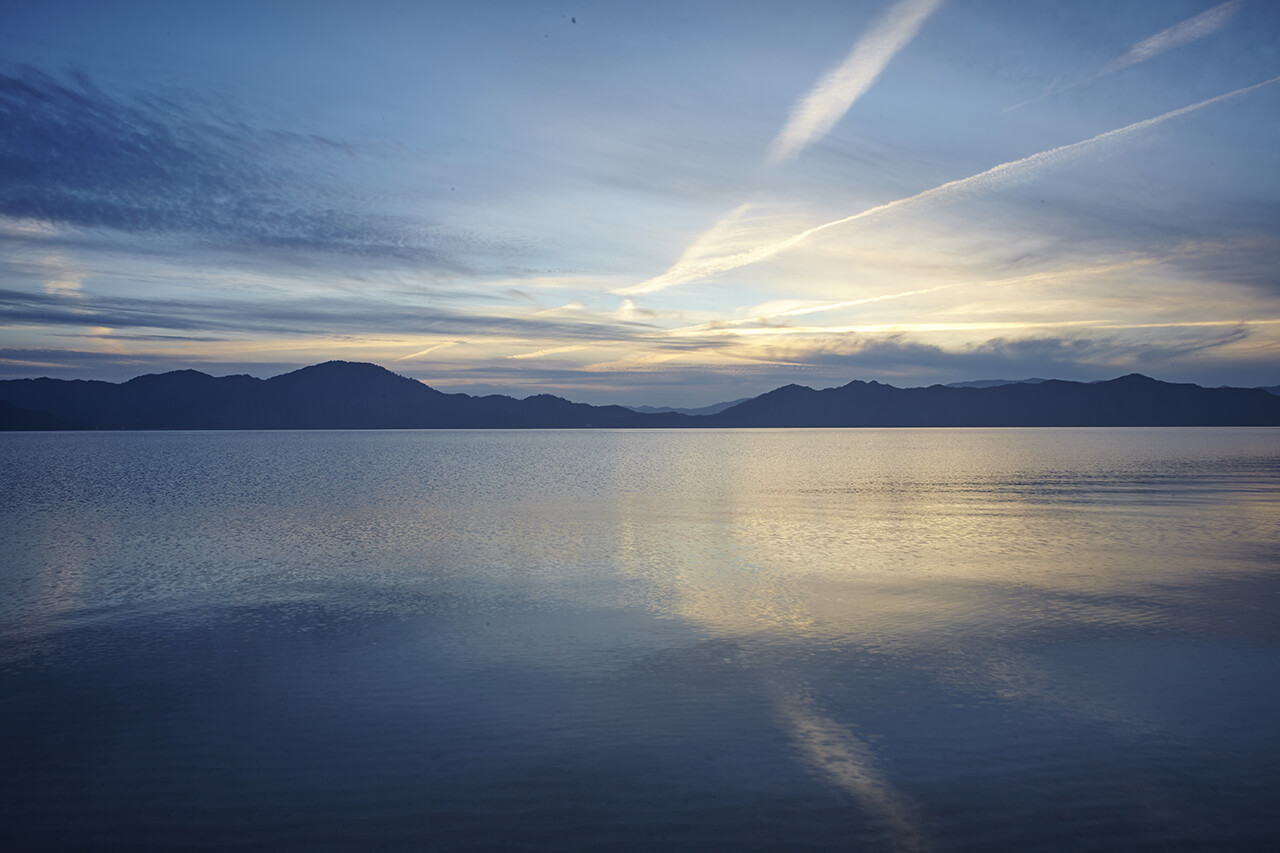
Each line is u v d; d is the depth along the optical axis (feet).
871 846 27.27
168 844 27.66
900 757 34.27
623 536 104.94
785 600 64.85
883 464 317.22
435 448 539.29
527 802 30.40
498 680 44.55
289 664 47.75
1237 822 28.73
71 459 359.05
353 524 118.32
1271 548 90.68
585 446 597.93
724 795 30.94
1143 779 32.09
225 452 451.94
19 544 98.22
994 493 172.24
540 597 66.64
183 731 37.35
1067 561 82.89
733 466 306.35
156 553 90.79
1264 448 453.17
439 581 73.92
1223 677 44.42
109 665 47.73
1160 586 69.36
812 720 38.45
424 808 29.99
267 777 32.58
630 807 30.01
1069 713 39.14
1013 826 28.58
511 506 146.30
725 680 44.39
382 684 43.98
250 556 88.63
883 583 71.77
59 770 33.30
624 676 45.16
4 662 48.39
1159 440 645.10
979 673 45.42
